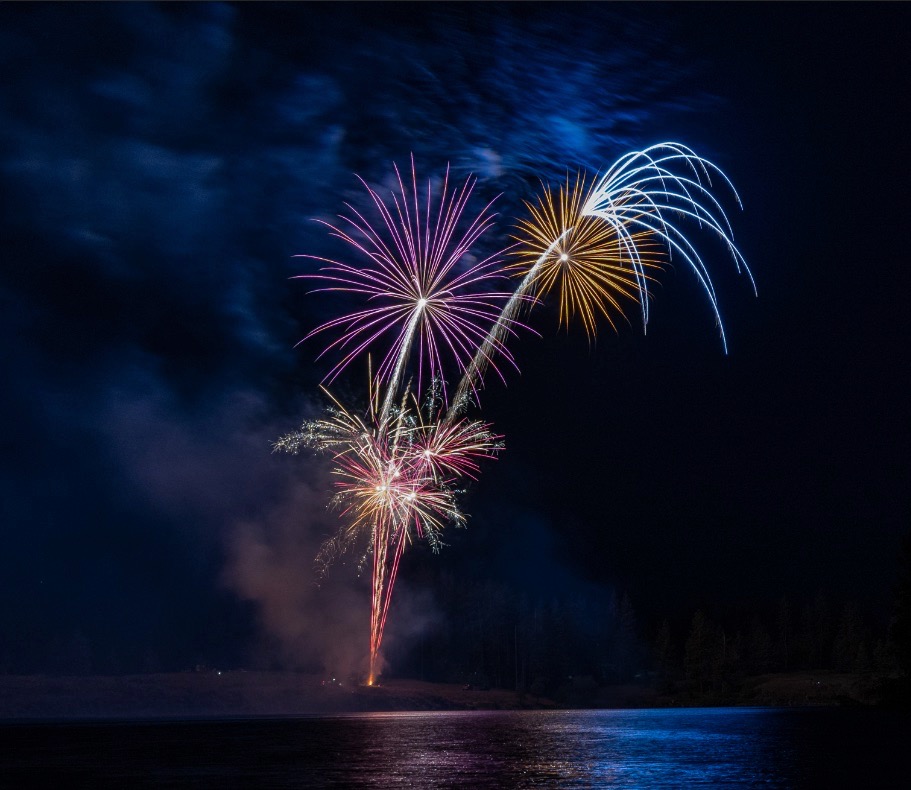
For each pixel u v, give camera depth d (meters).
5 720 91.69
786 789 30.55
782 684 136.75
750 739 54.06
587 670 152.88
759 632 149.00
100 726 78.00
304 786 31.73
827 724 69.38
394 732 67.12
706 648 140.00
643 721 81.25
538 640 148.50
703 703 136.62
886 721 73.31
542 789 30.86
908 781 32.69
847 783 32.12
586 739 56.88
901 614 91.50
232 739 58.56
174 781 33.31
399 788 31.17
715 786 31.48
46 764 40.53
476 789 30.78
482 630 149.00
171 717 102.88
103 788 31.22
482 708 126.31
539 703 137.12
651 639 162.88
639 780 33.53
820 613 153.75
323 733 65.31
